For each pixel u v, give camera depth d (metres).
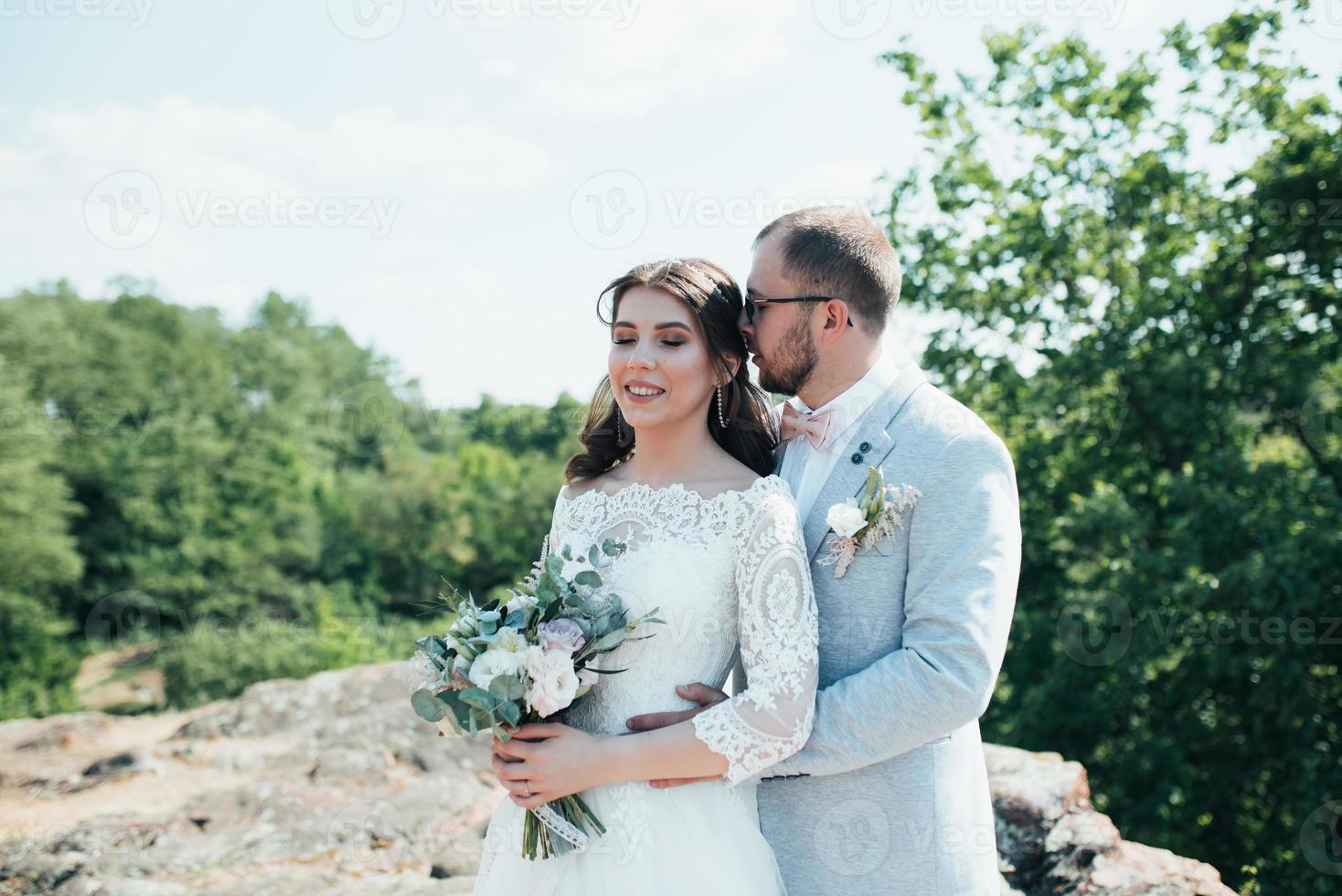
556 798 1.96
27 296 30.03
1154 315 10.13
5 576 23.81
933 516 1.97
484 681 1.87
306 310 46.84
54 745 5.18
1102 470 10.55
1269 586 8.24
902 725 1.88
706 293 2.10
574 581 1.97
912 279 11.06
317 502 32.28
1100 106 10.66
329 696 5.38
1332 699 8.83
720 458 2.16
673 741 1.90
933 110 11.06
